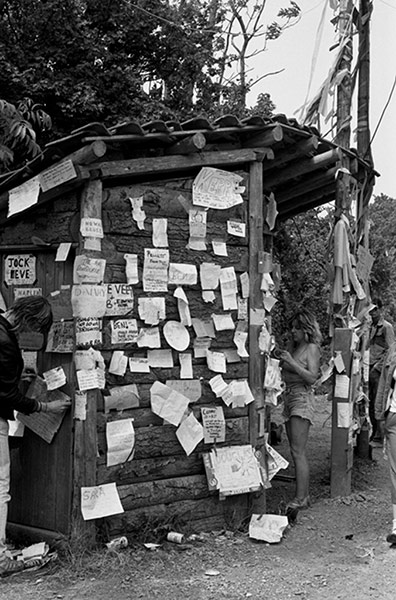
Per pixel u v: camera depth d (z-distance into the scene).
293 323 6.02
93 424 4.56
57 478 4.71
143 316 4.82
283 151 5.82
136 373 4.82
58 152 4.55
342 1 7.20
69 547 4.46
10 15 12.42
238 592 4.08
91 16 13.14
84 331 4.54
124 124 4.44
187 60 13.78
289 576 4.37
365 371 7.81
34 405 4.45
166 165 4.91
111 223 4.73
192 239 5.11
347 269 6.57
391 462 5.13
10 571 4.31
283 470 7.43
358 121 8.09
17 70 11.30
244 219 5.43
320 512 5.88
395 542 5.00
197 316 5.16
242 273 5.41
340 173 6.50
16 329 4.32
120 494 4.70
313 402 6.04
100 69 12.51
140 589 4.08
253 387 5.40
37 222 4.94
